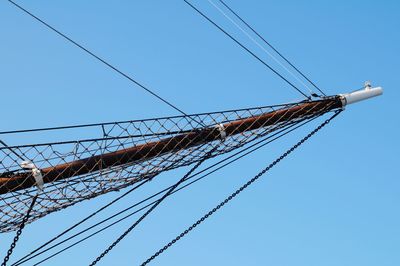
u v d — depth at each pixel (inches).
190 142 539.8
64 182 493.0
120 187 527.2
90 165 500.4
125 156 512.1
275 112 584.1
